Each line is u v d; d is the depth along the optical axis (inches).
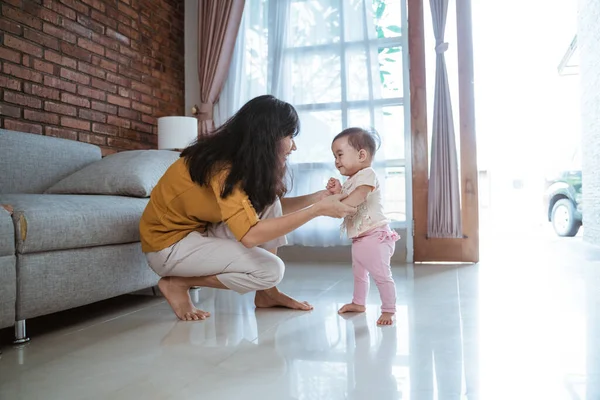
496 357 47.6
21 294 55.1
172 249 64.7
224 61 146.0
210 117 146.6
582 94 183.2
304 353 50.6
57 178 94.3
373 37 133.5
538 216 294.5
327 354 50.1
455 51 130.8
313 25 137.9
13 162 85.5
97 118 122.0
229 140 57.9
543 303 72.5
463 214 129.0
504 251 154.7
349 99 134.6
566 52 242.1
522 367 44.5
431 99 133.7
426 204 131.9
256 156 56.4
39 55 104.7
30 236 55.5
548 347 50.5
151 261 67.1
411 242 132.8
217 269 64.6
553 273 103.1
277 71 139.3
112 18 127.0
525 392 38.6
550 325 59.5
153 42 144.5
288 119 58.1
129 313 74.0
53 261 59.2
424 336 56.1
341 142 68.0
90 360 50.3
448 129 127.7
